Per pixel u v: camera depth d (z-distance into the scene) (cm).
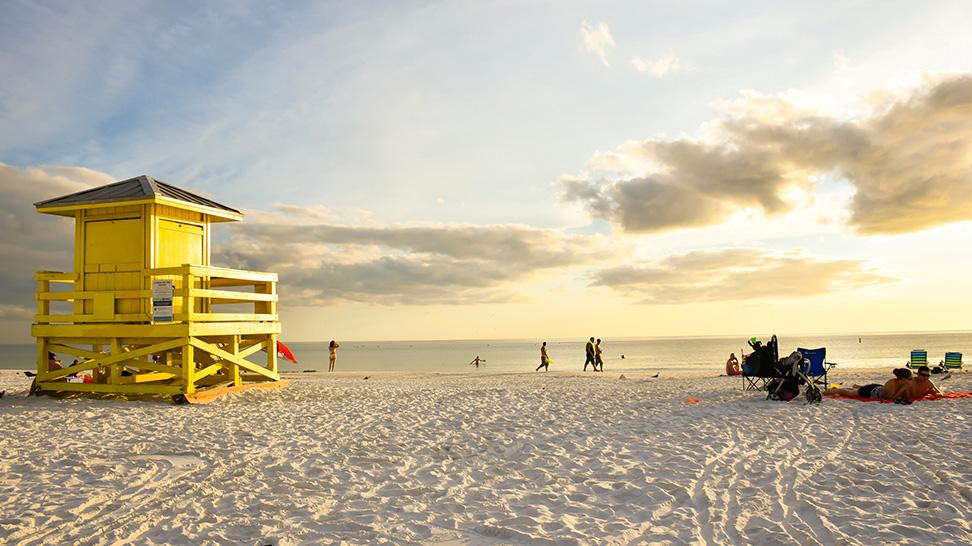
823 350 1280
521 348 17950
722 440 827
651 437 856
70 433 897
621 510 525
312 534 465
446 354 11156
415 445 820
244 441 842
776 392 1283
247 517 507
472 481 633
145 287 1322
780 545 432
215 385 1430
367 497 572
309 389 1541
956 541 434
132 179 1430
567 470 671
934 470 635
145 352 1311
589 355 2803
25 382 1850
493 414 1105
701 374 2455
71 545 444
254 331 1513
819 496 552
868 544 430
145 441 834
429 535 464
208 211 1455
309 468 689
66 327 1370
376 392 1518
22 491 587
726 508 525
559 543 443
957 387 1595
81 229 1388
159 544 448
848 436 847
